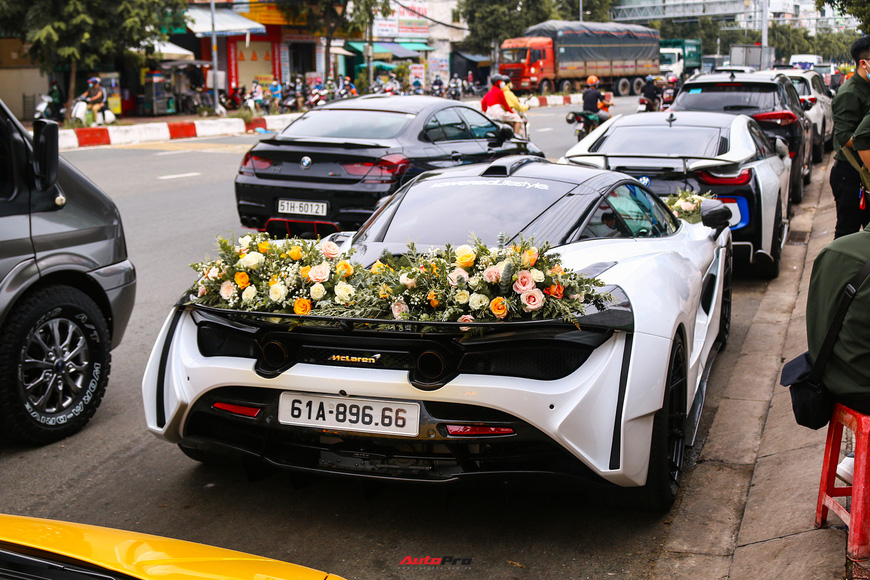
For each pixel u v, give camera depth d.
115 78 28.86
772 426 4.43
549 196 4.16
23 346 4.25
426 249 3.85
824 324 2.86
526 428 3.07
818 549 3.02
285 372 3.27
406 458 3.23
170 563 1.91
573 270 3.52
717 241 5.47
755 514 3.50
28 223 4.31
